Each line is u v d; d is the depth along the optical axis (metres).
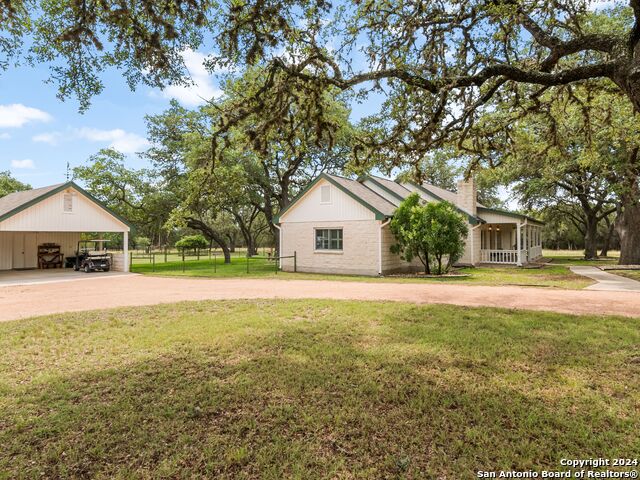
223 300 9.34
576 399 3.65
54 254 22.38
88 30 4.53
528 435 3.04
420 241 15.43
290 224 19.20
